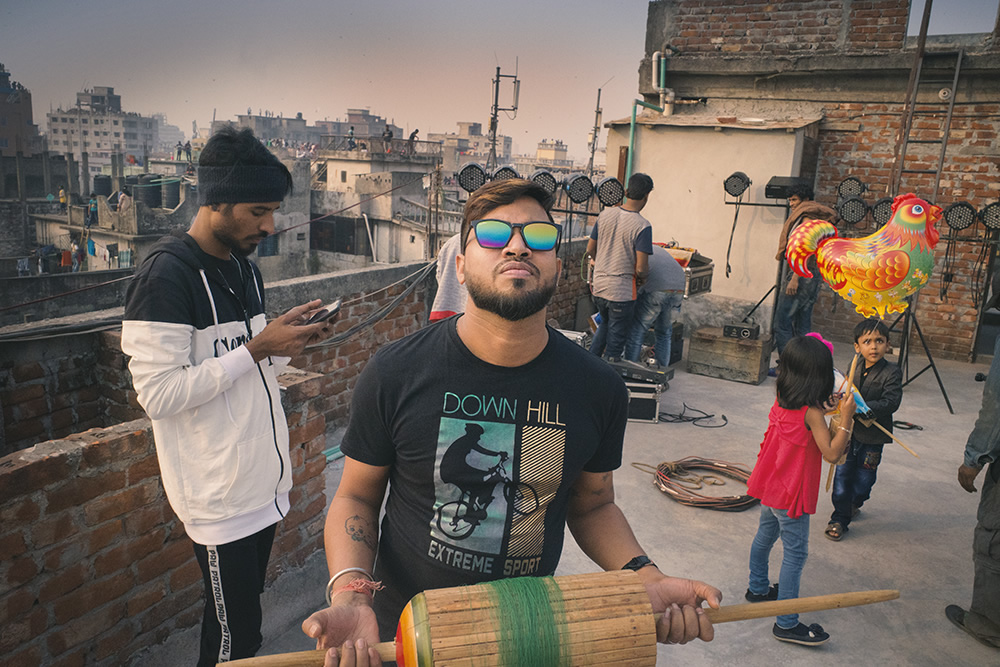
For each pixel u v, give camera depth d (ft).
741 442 19.20
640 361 22.30
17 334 11.32
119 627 8.46
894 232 15.30
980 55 26.37
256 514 7.45
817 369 10.34
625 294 20.58
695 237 30.27
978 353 28.45
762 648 10.87
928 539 14.25
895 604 12.08
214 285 7.02
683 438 19.35
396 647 4.11
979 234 27.63
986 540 10.93
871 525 14.78
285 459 7.87
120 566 8.37
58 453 7.63
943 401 23.17
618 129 31.99
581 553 13.33
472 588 4.23
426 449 5.08
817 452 10.61
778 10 29.55
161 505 8.75
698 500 15.15
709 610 4.60
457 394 5.05
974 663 10.66
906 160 28.91
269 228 7.06
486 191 4.76
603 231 20.71
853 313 30.71
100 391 12.71
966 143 27.71
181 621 9.23
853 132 29.55
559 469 5.15
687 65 31.30
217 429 7.04
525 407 5.07
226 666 3.92
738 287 29.68
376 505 5.60
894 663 10.62
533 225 4.65
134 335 6.46
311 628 4.11
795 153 27.68
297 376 10.87
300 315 7.37
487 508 5.08
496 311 4.71
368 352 19.10
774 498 10.75
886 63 27.81
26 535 7.39
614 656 4.18
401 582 5.39
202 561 7.43
